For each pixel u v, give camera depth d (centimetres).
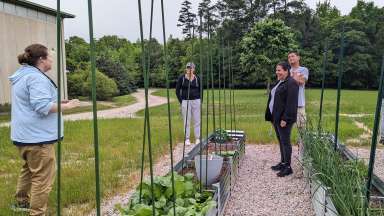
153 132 979
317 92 3481
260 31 3419
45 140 368
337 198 318
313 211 429
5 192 473
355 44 4419
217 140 673
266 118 612
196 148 622
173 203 317
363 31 4644
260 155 734
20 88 362
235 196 487
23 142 366
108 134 966
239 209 441
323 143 446
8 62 1903
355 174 355
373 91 4044
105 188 504
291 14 4859
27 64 371
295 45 3491
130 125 1171
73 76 2902
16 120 369
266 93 3500
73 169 593
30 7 2064
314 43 4541
